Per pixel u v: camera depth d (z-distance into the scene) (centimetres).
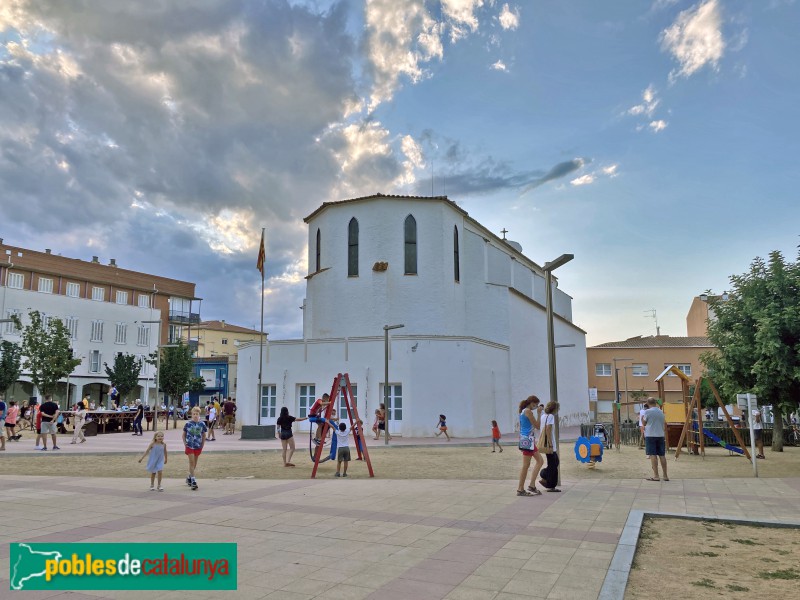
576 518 952
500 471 1647
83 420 2675
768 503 1102
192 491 1235
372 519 939
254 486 1318
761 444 2038
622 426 2833
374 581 625
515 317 4078
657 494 1208
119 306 6291
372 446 2506
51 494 1187
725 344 2186
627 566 672
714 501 1123
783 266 2016
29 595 583
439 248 3722
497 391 3450
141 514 974
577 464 1841
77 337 5822
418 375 3016
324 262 3853
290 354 3288
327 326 3744
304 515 970
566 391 5344
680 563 708
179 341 6022
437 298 3669
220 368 7300
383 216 3712
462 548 759
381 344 3112
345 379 1586
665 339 6531
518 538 814
